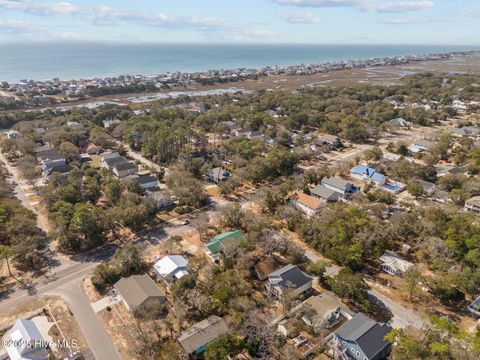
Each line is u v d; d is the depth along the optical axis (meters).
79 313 47.34
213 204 80.25
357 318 43.22
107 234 67.62
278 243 57.84
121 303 49.25
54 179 82.25
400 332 39.28
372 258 59.41
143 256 60.06
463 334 38.06
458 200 76.00
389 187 85.31
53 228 62.81
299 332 43.91
